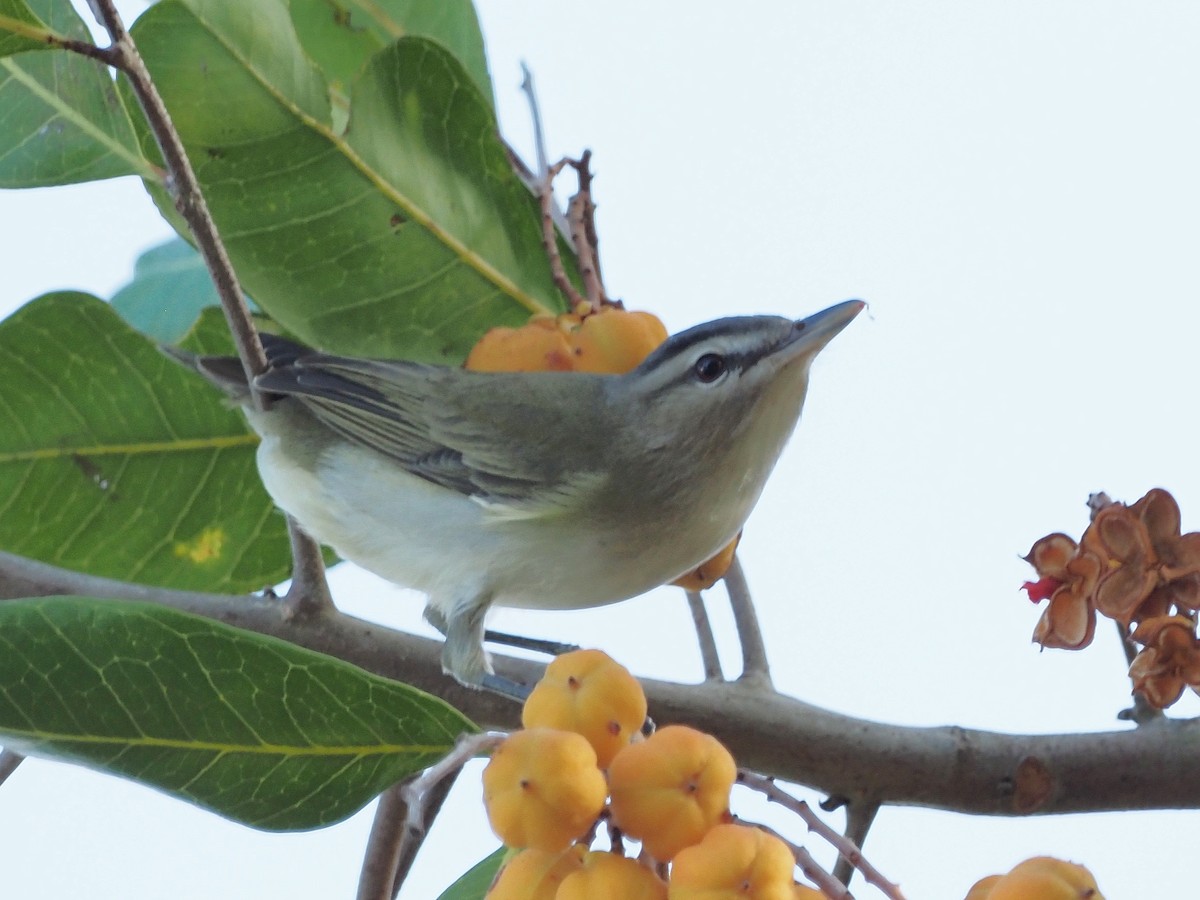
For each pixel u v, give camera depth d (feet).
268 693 24.27
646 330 30.81
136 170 29.37
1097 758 26.73
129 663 23.86
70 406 32.19
